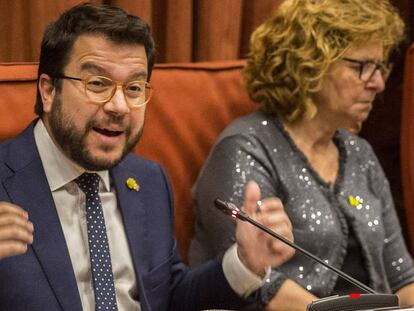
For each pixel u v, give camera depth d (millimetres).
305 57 6715
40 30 6969
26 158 5324
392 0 9172
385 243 7246
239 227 5473
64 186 5336
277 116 6953
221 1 7891
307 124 6910
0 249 4480
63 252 5184
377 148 9500
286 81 6832
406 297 7176
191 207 7008
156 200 5809
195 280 5758
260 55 6980
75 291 5145
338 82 6773
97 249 5305
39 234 5172
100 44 5113
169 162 6934
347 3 6773
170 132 6961
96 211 5371
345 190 6980
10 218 4516
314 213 6695
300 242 6621
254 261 5488
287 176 6715
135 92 5207
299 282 6551
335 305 4277
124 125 5160
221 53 7980
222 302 5680
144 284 5520
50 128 5277
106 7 5250
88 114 5109
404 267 7258
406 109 7727
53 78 5211
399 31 7090
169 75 7047
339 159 7129
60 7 6980
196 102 7129
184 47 7801
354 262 6895
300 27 6777
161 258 5684
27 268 5070
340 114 6852
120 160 5230
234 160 6602
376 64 6812
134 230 5574
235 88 7383
